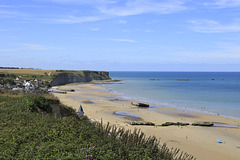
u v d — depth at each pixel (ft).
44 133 44.09
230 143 113.19
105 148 38.63
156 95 321.11
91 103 233.35
